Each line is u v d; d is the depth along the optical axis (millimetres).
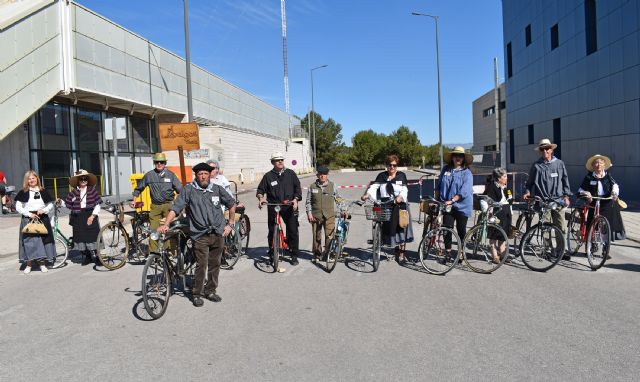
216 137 33938
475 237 7648
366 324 5129
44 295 6594
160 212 8578
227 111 40812
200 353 4422
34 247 7859
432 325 5051
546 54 26766
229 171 36719
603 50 19281
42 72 17484
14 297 6520
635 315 5277
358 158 85375
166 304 5730
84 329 5148
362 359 4215
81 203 8273
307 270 7773
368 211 7688
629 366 3982
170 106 27828
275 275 7469
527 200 8383
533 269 7520
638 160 16484
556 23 25016
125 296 6461
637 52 16422
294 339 4730
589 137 20859
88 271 8125
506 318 5234
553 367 3982
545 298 5973
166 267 5793
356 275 7367
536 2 28312
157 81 26094
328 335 4820
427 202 8102
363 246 9773
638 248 9133
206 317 5480
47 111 19656
